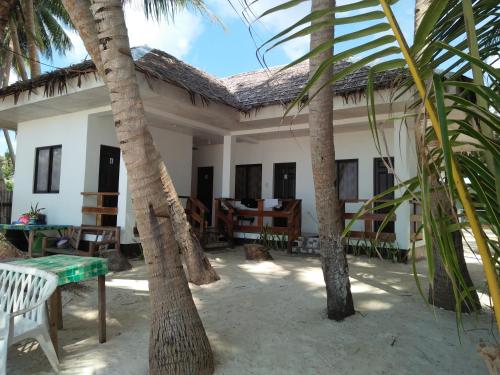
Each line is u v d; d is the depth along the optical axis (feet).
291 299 16.10
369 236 27.40
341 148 34.81
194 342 9.02
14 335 8.63
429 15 4.31
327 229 13.47
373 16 4.77
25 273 9.91
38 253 27.58
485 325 12.75
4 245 20.40
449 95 4.49
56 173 31.14
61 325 12.53
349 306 13.66
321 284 18.88
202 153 43.70
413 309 14.57
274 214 31.76
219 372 9.46
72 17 10.22
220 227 34.91
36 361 10.14
